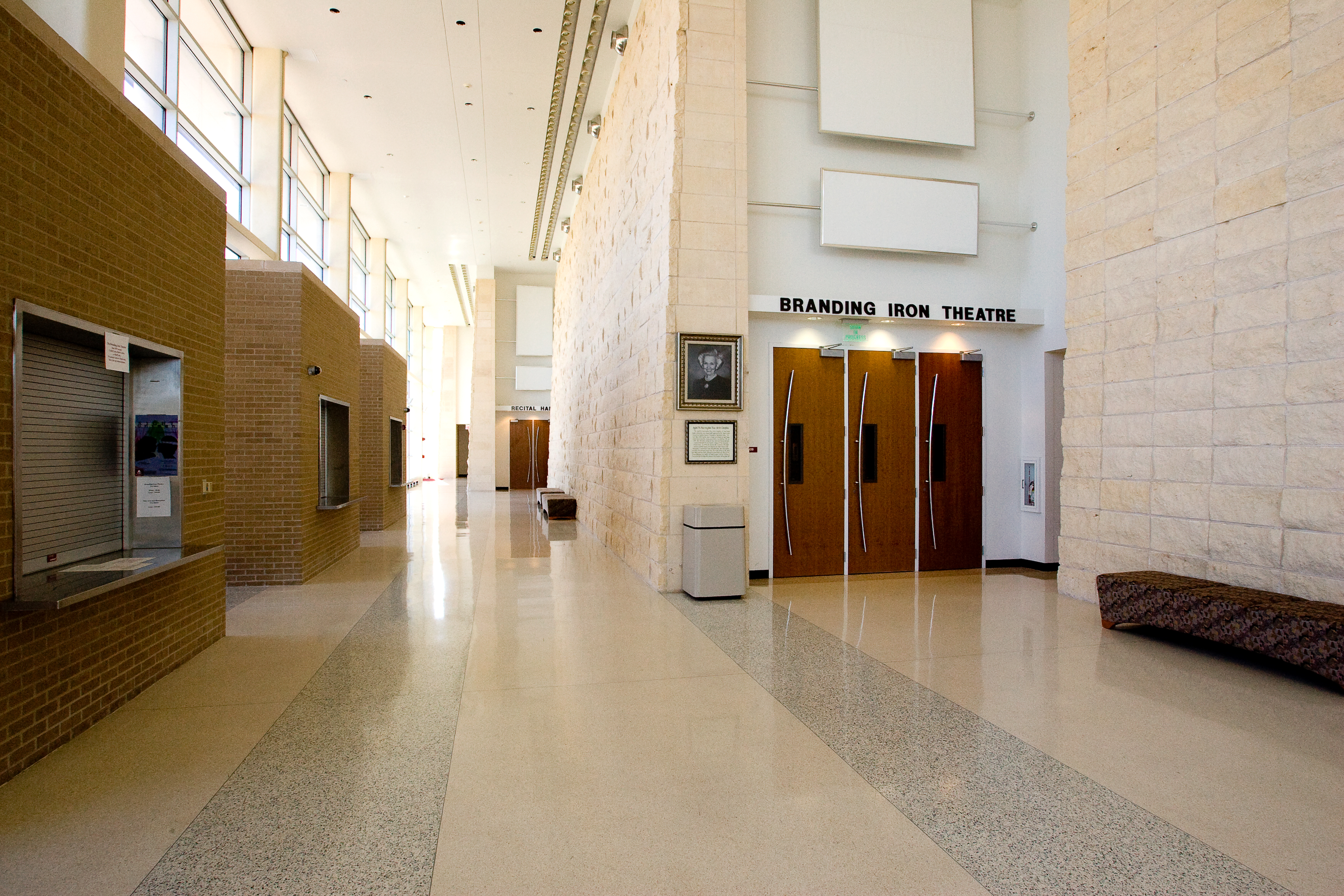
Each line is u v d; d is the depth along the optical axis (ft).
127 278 13.53
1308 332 17.03
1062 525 24.12
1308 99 17.13
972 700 13.79
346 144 48.11
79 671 11.96
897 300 27.91
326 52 36.68
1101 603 19.43
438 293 98.63
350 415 32.60
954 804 9.64
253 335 25.17
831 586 25.88
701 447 24.75
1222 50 19.08
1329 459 16.48
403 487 52.03
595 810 9.47
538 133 46.14
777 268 26.94
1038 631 19.20
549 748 11.49
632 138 32.17
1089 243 23.13
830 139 27.32
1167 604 17.53
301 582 25.66
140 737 11.86
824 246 27.02
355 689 14.37
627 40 33.50
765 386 27.30
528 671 15.60
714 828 9.02
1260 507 17.93
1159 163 20.84
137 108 13.87
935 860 8.30
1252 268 18.34
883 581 26.66
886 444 28.43
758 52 26.81
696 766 10.84
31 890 7.63
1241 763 10.96
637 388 29.81
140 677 14.03
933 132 27.48
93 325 12.17
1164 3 20.67
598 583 26.30
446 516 53.67
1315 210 16.97
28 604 9.87
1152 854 8.40
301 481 25.62
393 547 36.27
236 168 34.86
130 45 25.77
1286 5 17.57
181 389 15.43
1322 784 10.22
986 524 29.63
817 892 7.66
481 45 36.01
